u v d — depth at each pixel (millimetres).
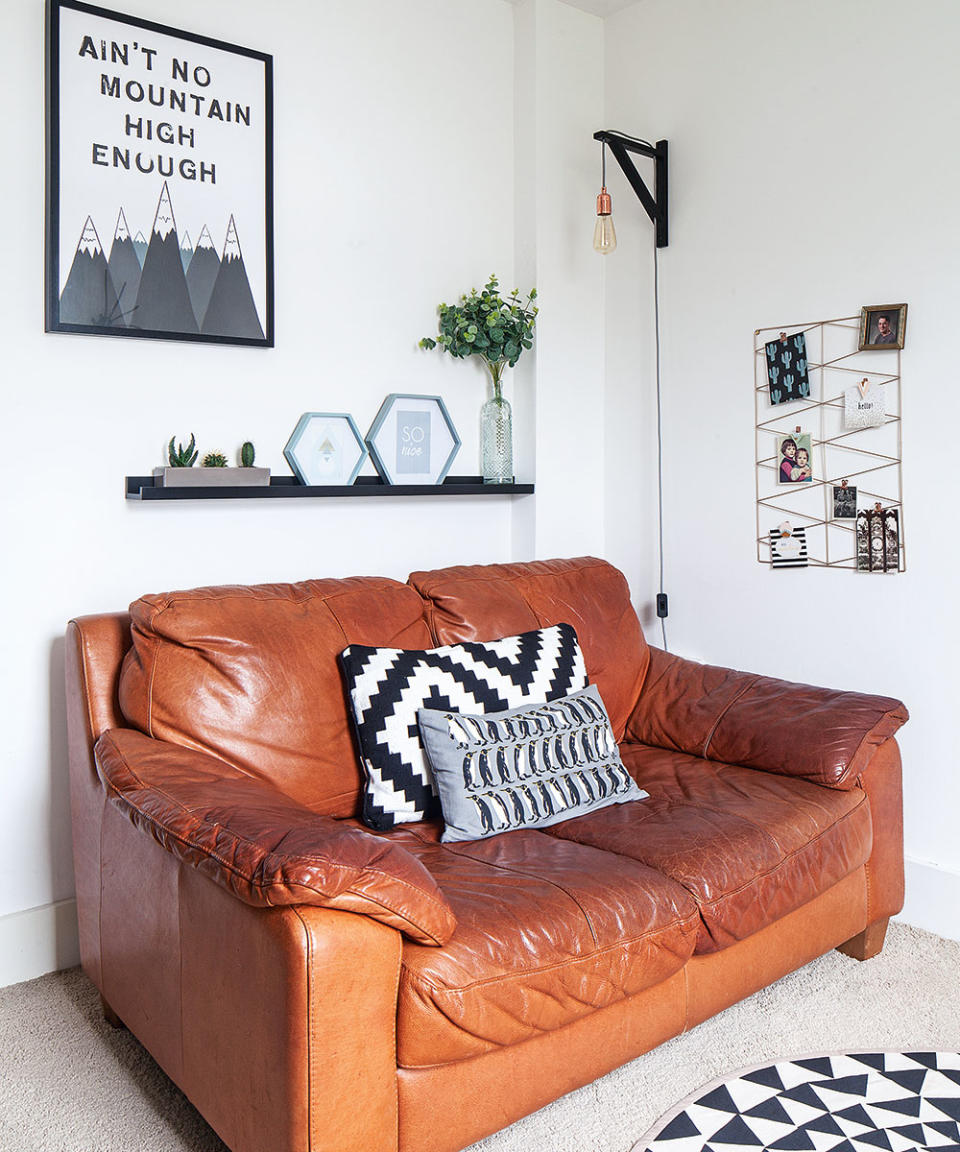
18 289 2271
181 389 2521
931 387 2551
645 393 3225
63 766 2408
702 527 3094
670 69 3088
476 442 3152
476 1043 1590
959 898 2529
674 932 1835
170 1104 1886
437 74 2963
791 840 2096
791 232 2816
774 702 2500
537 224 3115
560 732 2242
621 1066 2000
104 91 2336
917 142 2543
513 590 2611
